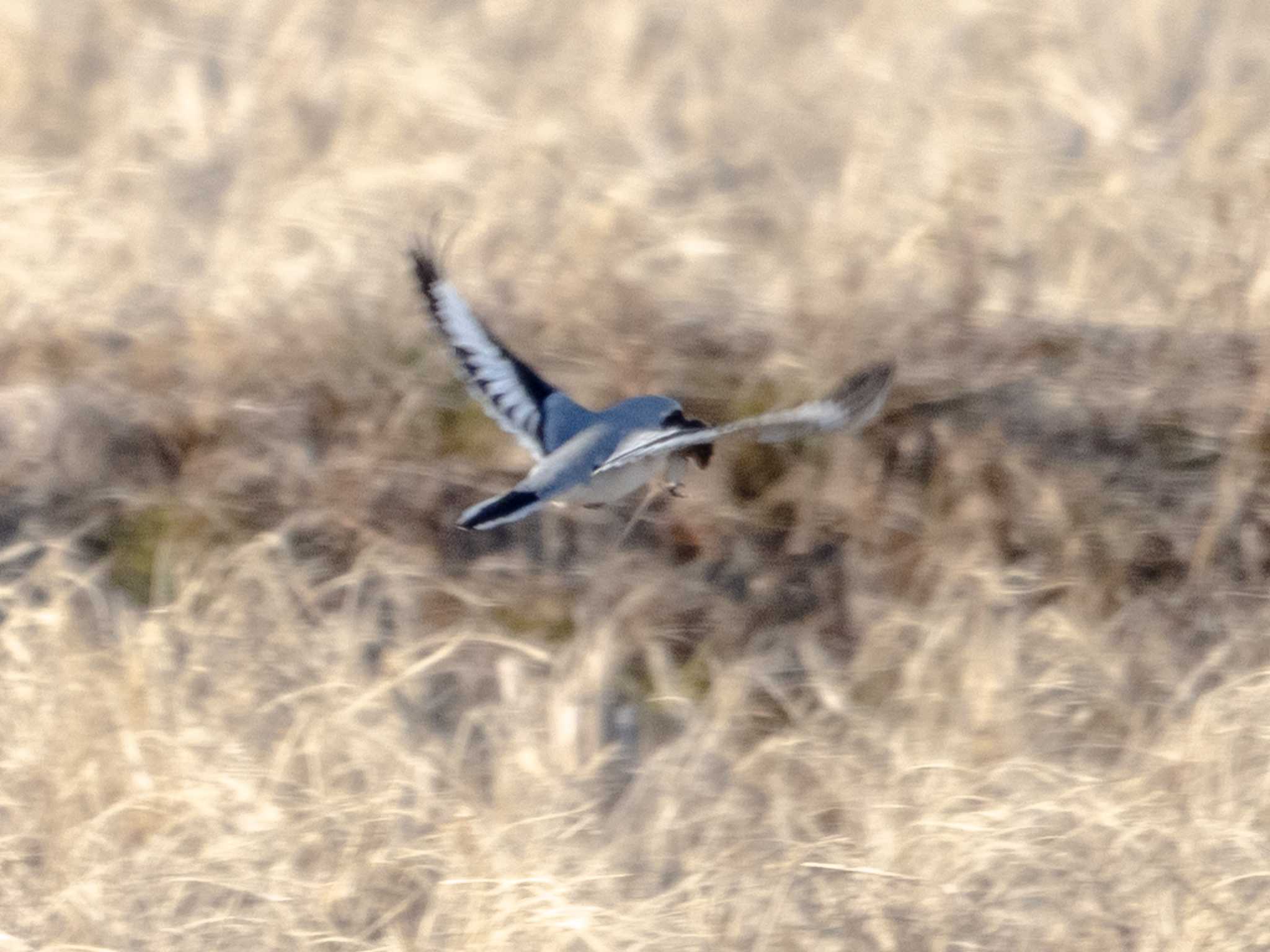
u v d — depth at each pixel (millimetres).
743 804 11672
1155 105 17969
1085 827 10961
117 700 11758
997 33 18250
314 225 15602
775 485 13375
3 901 10805
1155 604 12992
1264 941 10461
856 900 10648
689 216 15984
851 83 17969
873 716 12328
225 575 13070
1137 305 14945
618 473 9602
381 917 10797
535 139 16688
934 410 13586
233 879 10781
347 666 12352
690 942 10438
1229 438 13508
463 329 10188
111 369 14156
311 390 13914
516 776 11719
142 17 19172
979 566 12922
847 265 14641
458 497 13375
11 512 13547
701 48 18656
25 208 15945
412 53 17875
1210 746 11602
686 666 12828
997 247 15297
